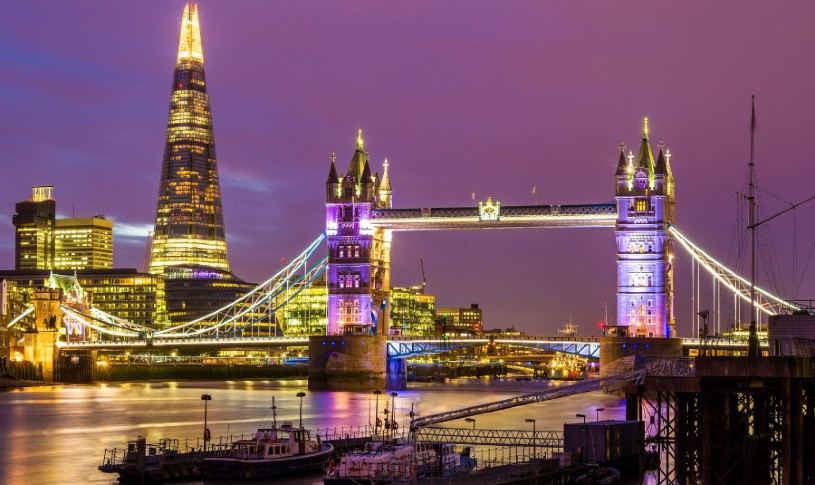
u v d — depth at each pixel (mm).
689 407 103062
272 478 121312
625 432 121562
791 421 90438
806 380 92812
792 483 90000
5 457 147750
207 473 121500
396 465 110938
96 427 188750
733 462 98250
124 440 167375
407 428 170625
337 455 131750
